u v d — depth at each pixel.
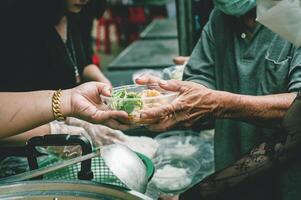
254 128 1.67
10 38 2.03
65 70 2.26
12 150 1.89
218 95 1.41
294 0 1.05
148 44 4.72
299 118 1.17
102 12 2.66
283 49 1.56
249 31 1.65
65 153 1.51
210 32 1.84
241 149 1.72
